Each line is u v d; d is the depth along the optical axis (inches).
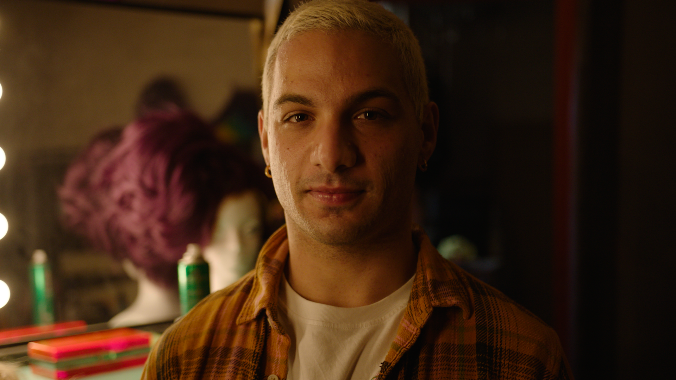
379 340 26.4
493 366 26.0
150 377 28.8
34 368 46.8
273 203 62.7
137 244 56.2
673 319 80.3
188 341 28.7
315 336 26.4
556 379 26.6
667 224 80.0
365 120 25.3
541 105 128.6
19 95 51.3
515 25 131.7
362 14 25.7
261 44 61.1
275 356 26.8
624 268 82.5
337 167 24.4
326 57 24.9
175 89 57.6
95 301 54.4
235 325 28.6
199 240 58.7
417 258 29.8
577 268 84.7
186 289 53.1
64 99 53.1
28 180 51.8
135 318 55.9
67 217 53.4
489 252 135.2
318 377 25.8
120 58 55.2
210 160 59.2
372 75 24.9
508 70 133.0
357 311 26.7
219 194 59.7
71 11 53.2
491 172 135.4
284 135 26.0
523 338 26.6
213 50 59.1
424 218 136.6
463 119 137.4
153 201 56.8
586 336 84.7
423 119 28.8
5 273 50.8
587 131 82.6
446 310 27.5
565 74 84.6
